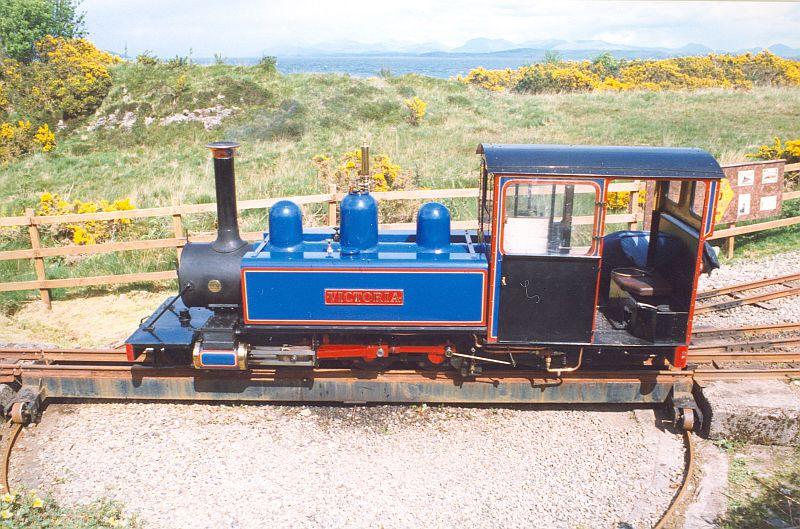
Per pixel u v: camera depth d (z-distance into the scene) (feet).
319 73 94.02
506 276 19.15
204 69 89.30
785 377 21.35
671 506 16.51
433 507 16.81
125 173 58.59
